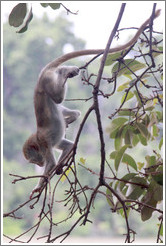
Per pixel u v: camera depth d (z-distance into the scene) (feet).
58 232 90.12
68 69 32.37
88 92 112.37
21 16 27.96
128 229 23.63
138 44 30.94
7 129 116.16
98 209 96.48
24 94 122.72
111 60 29.37
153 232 91.61
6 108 121.49
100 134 23.65
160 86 28.66
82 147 104.32
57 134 34.81
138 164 31.24
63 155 35.42
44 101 34.24
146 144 31.78
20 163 110.32
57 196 87.25
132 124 31.04
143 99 31.50
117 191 28.07
